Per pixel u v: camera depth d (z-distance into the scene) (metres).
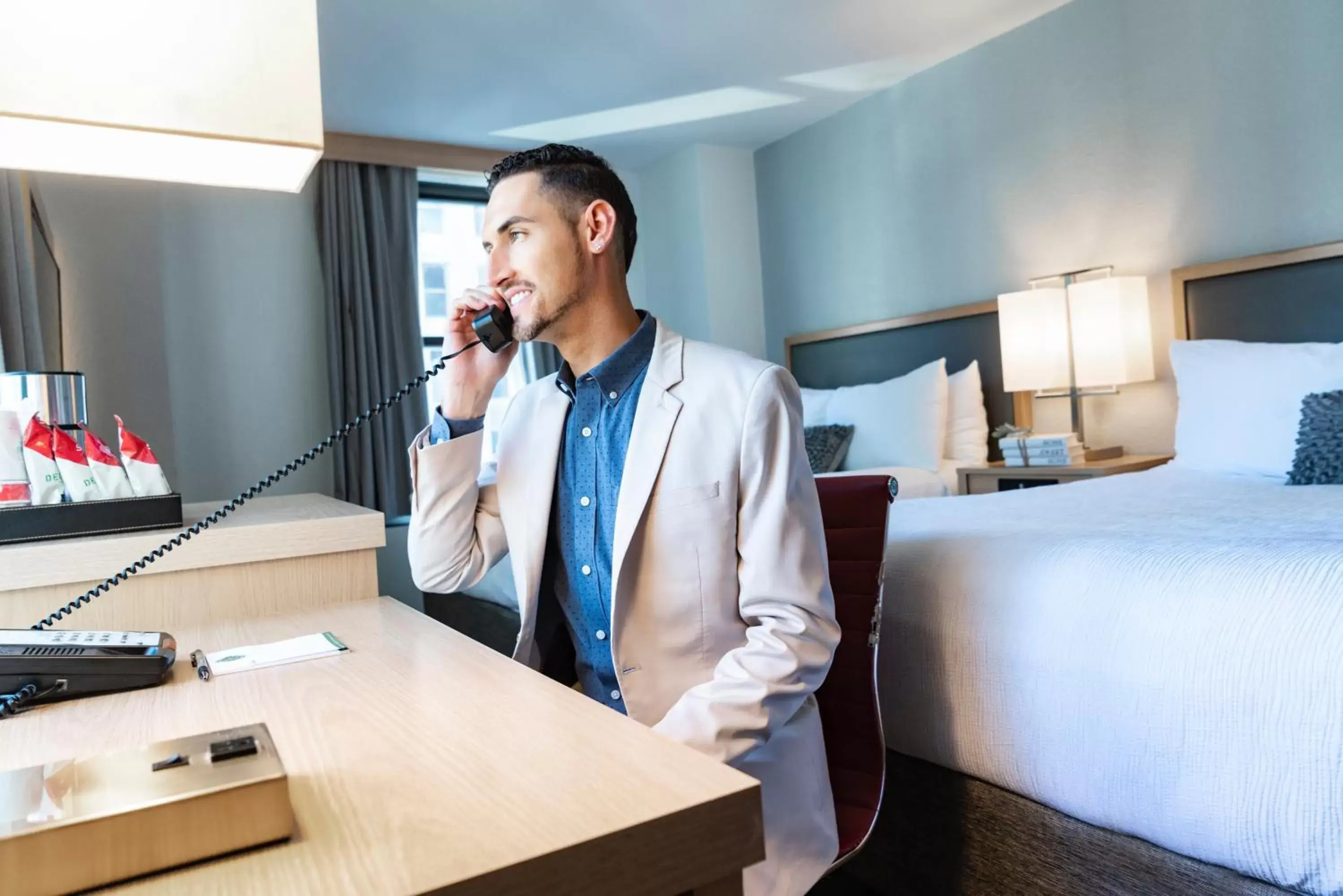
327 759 0.66
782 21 3.66
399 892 0.45
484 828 0.52
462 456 1.29
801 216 5.04
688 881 0.53
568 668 1.35
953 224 4.25
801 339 5.02
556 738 0.67
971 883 1.45
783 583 1.09
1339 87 3.01
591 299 1.23
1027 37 3.88
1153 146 3.50
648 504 1.15
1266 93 3.18
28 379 1.54
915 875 1.55
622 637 1.14
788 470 1.14
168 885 0.47
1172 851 1.18
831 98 4.57
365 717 0.75
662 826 0.52
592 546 1.23
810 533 1.14
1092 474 3.27
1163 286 3.50
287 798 0.52
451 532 1.30
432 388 4.88
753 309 5.29
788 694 1.04
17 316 2.41
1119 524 1.80
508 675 0.87
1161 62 3.46
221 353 4.27
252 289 4.36
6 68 0.80
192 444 4.19
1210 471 2.86
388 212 4.68
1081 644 1.30
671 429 1.15
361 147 4.53
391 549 4.49
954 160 4.22
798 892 1.07
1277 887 1.08
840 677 1.31
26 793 0.51
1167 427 3.52
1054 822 1.32
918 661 1.53
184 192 4.20
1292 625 1.11
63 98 0.82
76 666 0.87
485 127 4.57
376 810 0.56
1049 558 1.43
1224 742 1.13
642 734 0.67
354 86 3.97
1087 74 3.69
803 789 1.11
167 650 0.95
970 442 3.98
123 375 3.83
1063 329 3.57
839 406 4.39
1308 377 2.72
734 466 1.14
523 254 1.20
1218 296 3.30
